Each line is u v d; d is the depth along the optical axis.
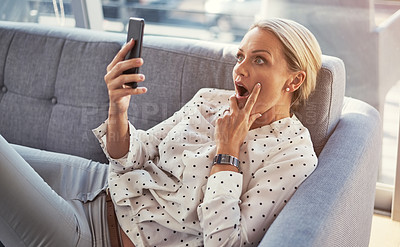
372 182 1.45
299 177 1.22
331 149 1.33
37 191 1.25
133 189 1.36
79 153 1.74
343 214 1.14
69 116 1.74
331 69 1.38
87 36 1.78
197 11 2.31
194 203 1.27
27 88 1.80
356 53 1.99
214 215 1.17
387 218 1.98
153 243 1.30
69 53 1.76
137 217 1.32
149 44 1.67
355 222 1.26
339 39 2.01
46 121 1.78
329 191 1.15
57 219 1.25
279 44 1.27
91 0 2.36
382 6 1.89
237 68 1.30
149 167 1.43
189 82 1.59
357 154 1.31
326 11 1.99
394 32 1.90
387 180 2.06
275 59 1.27
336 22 1.99
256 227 1.18
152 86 1.64
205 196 1.22
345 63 2.02
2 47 1.84
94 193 1.43
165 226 1.29
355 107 1.59
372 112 1.56
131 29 1.27
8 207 1.20
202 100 1.49
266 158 1.29
